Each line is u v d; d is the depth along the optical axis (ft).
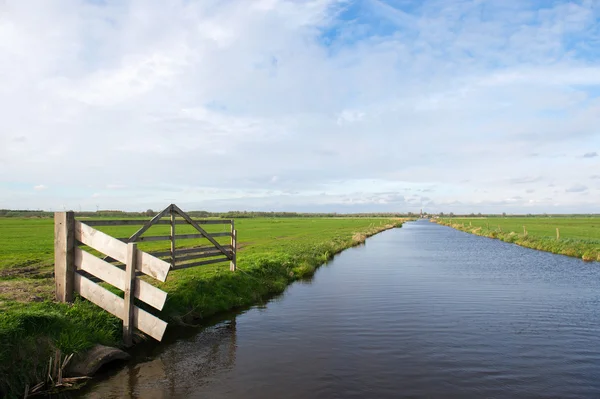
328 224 331.77
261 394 22.80
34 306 30.25
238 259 68.64
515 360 28.37
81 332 27.89
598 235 171.42
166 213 40.65
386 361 28.07
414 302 47.50
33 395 22.70
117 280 31.42
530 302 47.55
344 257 99.14
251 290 50.70
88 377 25.16
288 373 25.90
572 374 25.88
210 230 186.50
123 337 30.86
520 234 169.07
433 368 26.73
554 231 207.92
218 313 42.11
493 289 55.67
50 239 110.83
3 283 40.57
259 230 212.84
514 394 22.84
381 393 22.85
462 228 296.30
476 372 26.08
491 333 34.99
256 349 30.71
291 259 75.00
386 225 351.87
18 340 24.34
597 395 22.80
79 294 33.96
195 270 54.90
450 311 43.01
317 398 22.22
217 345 31.68
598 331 35.65
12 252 77.66
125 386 23.99
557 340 33.12
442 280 63.57
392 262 88.33
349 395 22.54
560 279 64.85
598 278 66.03
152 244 106.63
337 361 28.02
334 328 36.50
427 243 152.15
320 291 54.54
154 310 35.94
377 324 37.86
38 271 52.75
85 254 33.24
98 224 33.83
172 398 22.38
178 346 31.45
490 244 147.13
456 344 31.89
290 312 42.70
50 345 25.59
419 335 34.40
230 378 25.12
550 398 22.36
